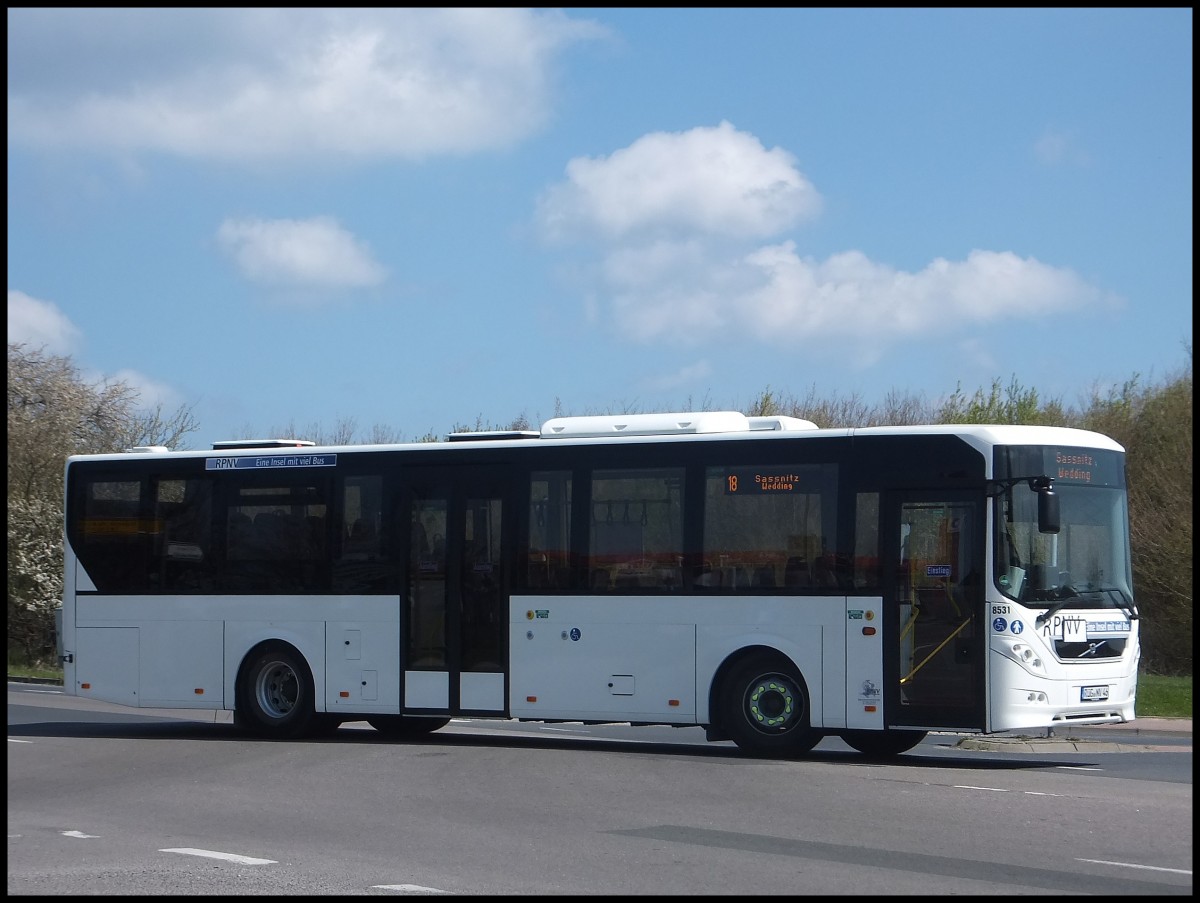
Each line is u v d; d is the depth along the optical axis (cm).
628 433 1677
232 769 1504
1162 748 1825
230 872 914
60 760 1623
